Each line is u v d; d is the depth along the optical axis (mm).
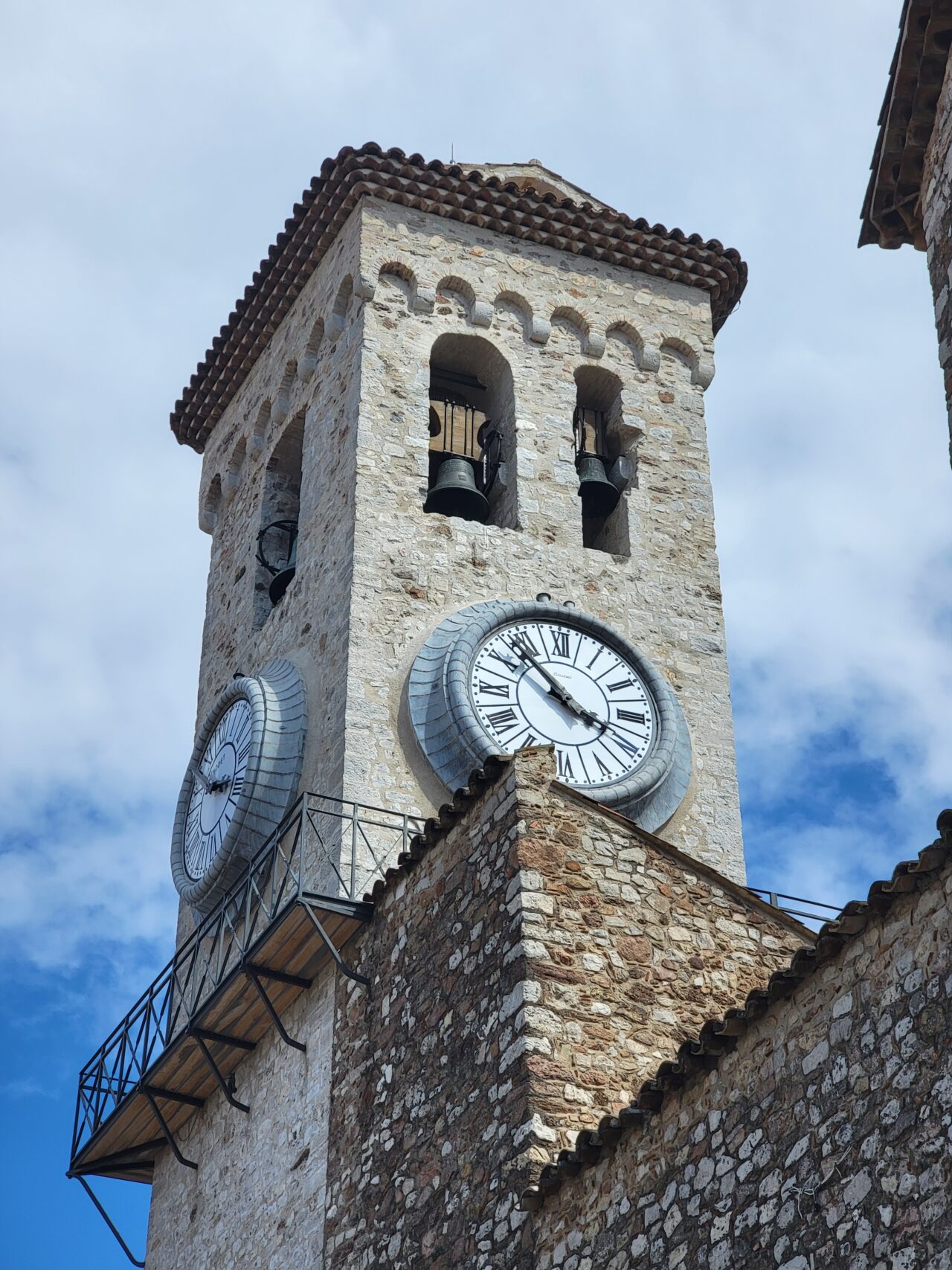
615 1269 17281
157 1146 28438
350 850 26250
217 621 34344
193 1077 26859
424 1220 20453
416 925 22750
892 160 20250
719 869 28578
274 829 27672
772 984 16469
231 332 36438
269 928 24125
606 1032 20234
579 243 34469
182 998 26688
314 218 34219
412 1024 22125
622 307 34312
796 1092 16062
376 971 23359
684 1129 17125
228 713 29875
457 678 27953
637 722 29016
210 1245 25500
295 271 34719
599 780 28078
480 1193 19672
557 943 20609
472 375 33531
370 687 28109
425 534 30156
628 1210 17422
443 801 27328
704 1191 16625
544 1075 19703
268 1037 25781
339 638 28875
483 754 27422
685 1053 17047
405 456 30891
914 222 20641
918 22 19234
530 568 30547
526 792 21484
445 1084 21047
